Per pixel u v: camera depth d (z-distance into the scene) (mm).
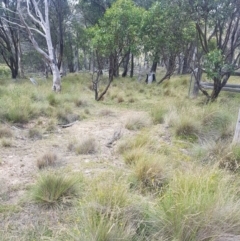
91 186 2877
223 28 7492
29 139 5031
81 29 18625
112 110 7770
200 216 2035
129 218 2145
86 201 2375
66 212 2582
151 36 9508
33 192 2809
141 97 9914
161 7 7934
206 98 8117
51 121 6094
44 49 19016
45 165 3689
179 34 8742
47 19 10641
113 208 2195
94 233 1974
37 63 26078
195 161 3609
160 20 8672
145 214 2242
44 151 4355
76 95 8875
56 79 10555
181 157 3947
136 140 4371
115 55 9180
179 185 2469
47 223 2426
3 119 5883
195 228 1995
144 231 2121
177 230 2035
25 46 21219
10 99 6957
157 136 4961
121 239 1953
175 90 10633
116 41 8750
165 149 4188
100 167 3652
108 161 3898
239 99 7910
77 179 2990
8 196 2891
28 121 6133
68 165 3734
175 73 19422
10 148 4465
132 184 3041
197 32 7832
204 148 4094
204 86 9016
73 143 4613
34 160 3980
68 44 20875
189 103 7090
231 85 9156
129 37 8867
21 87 9461
